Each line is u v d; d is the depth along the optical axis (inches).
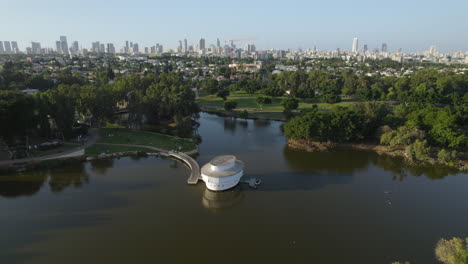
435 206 3201.3
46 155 4335.6
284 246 2566.4
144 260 2388.0
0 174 3816.4
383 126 4943.4
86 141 5083.7
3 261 2338.8
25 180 3730.3
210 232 2753.4
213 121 7126.0
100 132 5669.3
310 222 2908.5
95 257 2410.2
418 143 4387.3
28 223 2834.6
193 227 2822.3
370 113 5246.1
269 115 7519.7
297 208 3157.0
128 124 6013.8
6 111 4077.3
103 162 4340.6
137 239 2637.8
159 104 6486.2
